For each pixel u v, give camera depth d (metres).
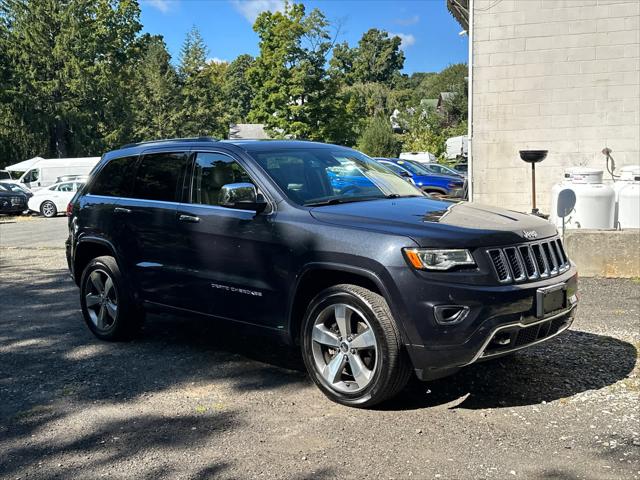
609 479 3.23
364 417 4.11
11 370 5.25
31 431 4.02
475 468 3.38
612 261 8.45
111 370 5.19
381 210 4.47
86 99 49.25
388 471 3.38
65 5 49.16
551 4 12.22
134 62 58.81
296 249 4.43
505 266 4.00
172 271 5.33
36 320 7.03
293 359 5.40
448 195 19.44
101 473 3.45
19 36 48.31
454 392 4.50
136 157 5.98
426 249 3.90
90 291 6.20
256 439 3.82
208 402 4.44
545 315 4.11
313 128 40.44
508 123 12.68
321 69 39.84
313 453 3.62
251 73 41.16
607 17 12.02
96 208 6.08
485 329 3.84
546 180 12.62
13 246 14.80
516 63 12.49
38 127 47.88
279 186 4.75
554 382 4.63
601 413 4.05
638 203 9.41
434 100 74.50
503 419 4.02
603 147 12.30
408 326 3.93
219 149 5.24
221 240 4.91
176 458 3.60
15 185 27.95
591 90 12.23
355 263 4.11
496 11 12.48
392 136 48.84
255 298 4.74
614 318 6.32
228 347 5.79
